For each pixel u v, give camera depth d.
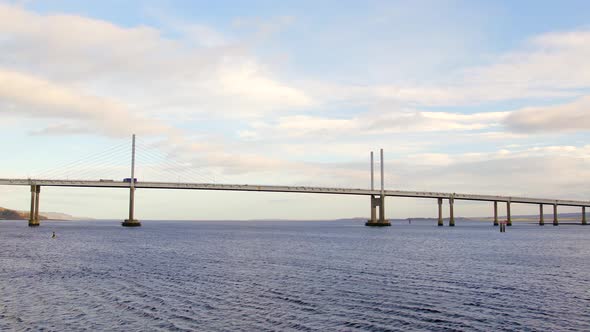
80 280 43.47
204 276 46.44
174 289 38.78
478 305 33.16
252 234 153.12
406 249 83.88
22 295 36.00
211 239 116.69
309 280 44.03
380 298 35.41
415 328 27.38
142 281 42.97
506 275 48.31
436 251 79.44
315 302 33.81
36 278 44.69
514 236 139.88
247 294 36.66
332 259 64.31
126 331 26.42
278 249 83.00
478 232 175.12
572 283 43.12
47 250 77.38
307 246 91.69
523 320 29.20
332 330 26.81
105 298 34.94
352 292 37.78
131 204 199.38
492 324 28.27
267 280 43.91
